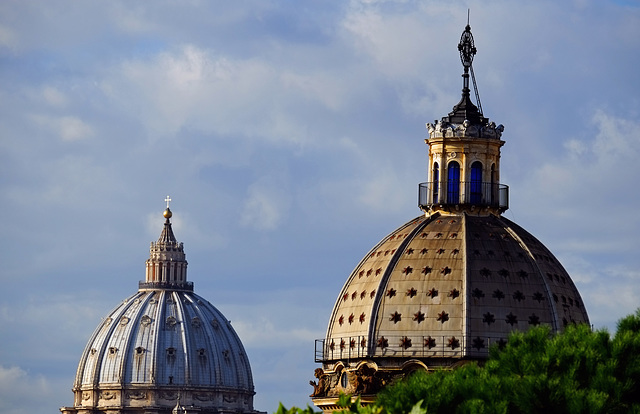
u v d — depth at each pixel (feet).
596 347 631.15
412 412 547.90
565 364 621.31
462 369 638.53
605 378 610.24
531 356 629.10
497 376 618.85
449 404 606.55
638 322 648.38
